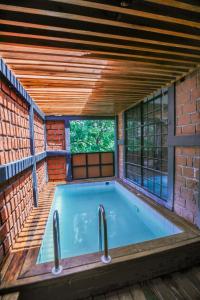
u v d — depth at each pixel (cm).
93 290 193
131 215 445
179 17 147
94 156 702
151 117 421
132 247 224
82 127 1309
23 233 273
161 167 390
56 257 187
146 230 372
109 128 1341
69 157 652
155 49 200
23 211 299
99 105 499
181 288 199
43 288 178
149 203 394
